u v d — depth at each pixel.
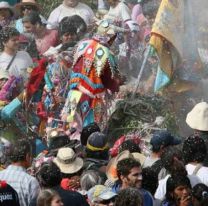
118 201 19.08
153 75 29.94
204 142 22.80
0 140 28.05
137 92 28.92
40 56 31.38
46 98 28.33
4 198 19.78
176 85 29.33
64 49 29.59
